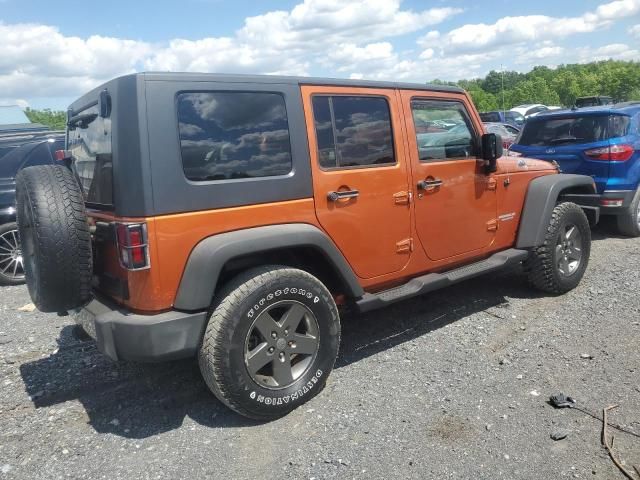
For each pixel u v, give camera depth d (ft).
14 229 22.47
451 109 14.84
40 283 10.30
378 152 12.94
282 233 10.87
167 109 9.83
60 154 13.03
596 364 12.58
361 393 11.86
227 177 10.52
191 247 10.10
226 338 10.12
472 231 15.24
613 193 23.12
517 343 14.01
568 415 10.58
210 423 11.05
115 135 9.80
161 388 12.63
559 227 16.67
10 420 11.48
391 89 13.30
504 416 10.67
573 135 24.03
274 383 10.97
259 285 10.43
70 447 10.41
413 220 13.62
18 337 16.34
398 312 16.71
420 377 12.45
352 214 12.35
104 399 12.26
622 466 9.02
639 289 17.30
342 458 9.64
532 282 17.26
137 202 9.61
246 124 10.82
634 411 10.61
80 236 10.34
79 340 15.40
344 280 12.12
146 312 9.97
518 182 16.61
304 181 11.50
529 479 8.86
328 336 11.55
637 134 23.65
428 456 9.57
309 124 11.68
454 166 14.53
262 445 10.18
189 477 9.37
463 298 17.65
